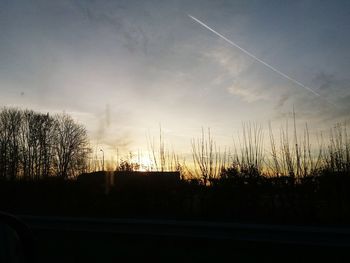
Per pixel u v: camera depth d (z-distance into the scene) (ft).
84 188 61.57
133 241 30.76
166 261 27.96
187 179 56.34
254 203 51.65
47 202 63.21
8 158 149.48
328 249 25.22
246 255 27.14
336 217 46.14
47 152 160.35
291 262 25.79
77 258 29.76
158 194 57.31
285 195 49.55
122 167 62.85
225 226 28.89
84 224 33.37
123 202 58.08
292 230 26.58
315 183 48.91
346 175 47.91
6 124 160.66
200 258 27.68
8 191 65.82
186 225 30.09
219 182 53.72
